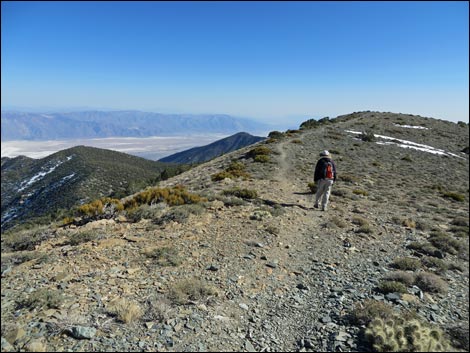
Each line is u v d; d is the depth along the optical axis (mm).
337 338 4961
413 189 23484
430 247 9977
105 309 5141
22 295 5492
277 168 25500
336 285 7059
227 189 15930
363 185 22344
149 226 9906
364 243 10156
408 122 70125
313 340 4977
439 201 20312
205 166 31891
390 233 11508
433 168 35656
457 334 5383
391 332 4711
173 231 9531
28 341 4184
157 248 8039
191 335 4719
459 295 7234
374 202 17109
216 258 7820
